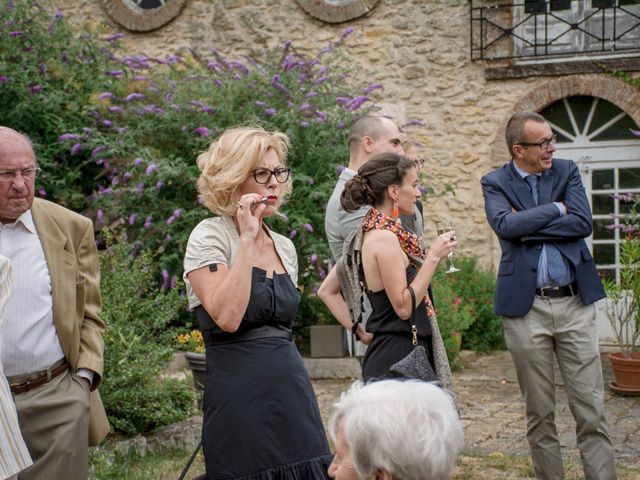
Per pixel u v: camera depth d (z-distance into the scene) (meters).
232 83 7.99
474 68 9.33
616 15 9.12
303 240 7.31
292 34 9.70
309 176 7.63
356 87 8.86
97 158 8.16
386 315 3.26
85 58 8.84
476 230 9.34
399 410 1.58
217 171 2.92
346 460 1.65
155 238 7.78
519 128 4.07
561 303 3.90
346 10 9.51
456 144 9.40
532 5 9.28
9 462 2.68
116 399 4.85
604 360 8.08
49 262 3.13
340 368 7.31
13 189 2.97
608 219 9.19
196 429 5.05
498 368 7.78
